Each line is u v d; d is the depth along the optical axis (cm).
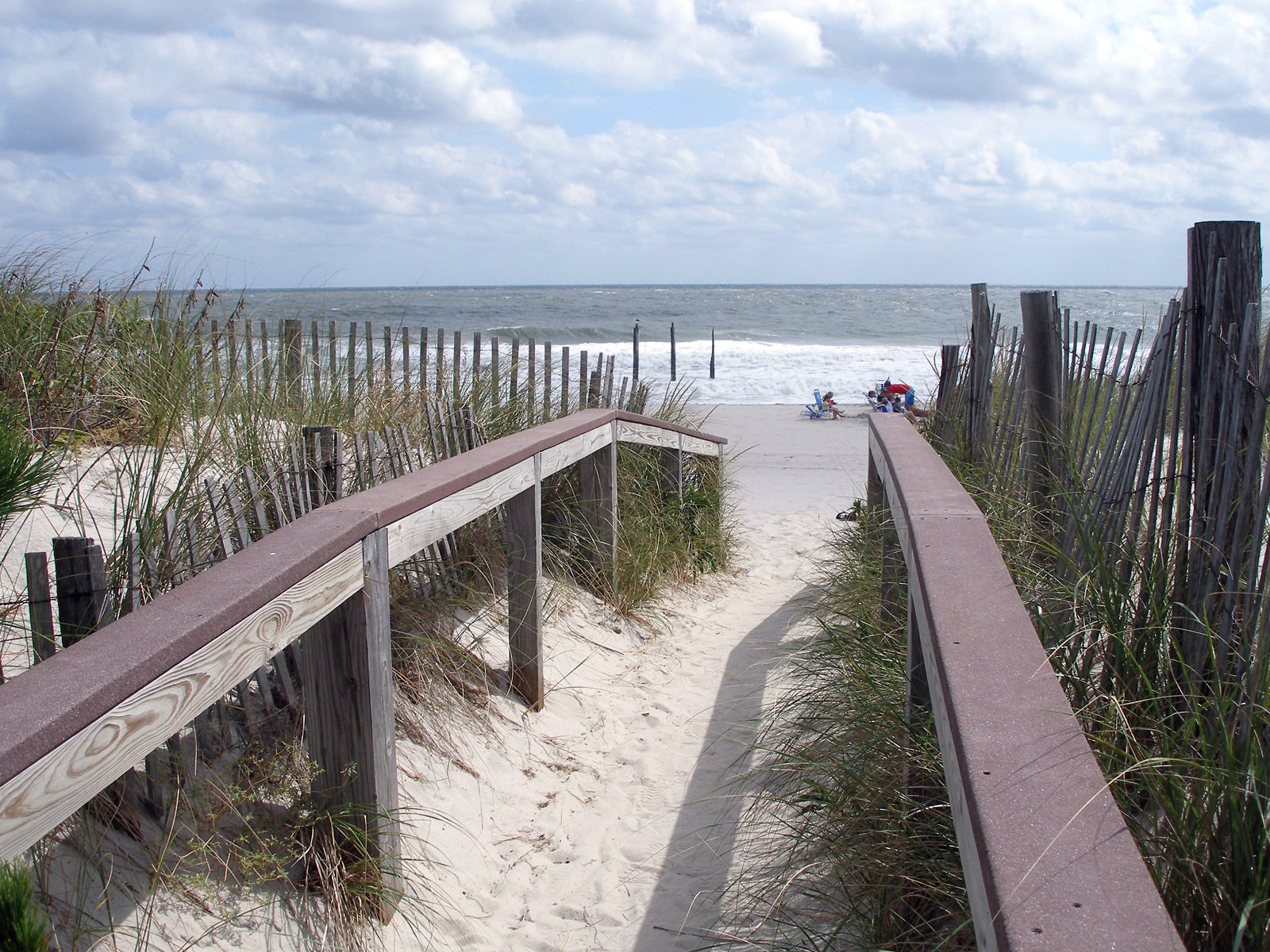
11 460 301
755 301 7581
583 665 480
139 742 172
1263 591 241
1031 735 149
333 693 264
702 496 728
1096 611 271
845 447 1401
